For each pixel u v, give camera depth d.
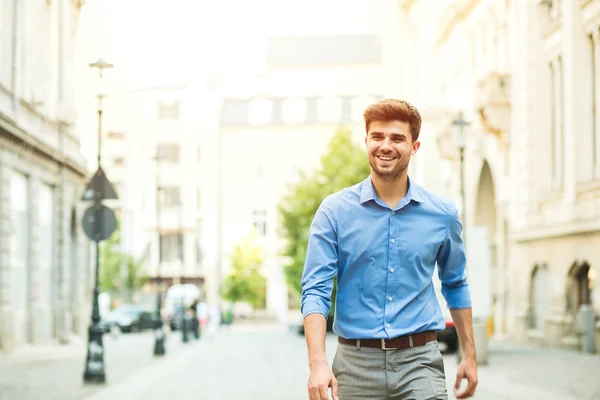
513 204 33.44
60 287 32.19
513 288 33.22
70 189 33.59
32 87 28.41
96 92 16.58
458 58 44.31
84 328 35.62
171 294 71.94
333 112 79.31
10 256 26.19
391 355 4.04
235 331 59.53
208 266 80.50
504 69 35.53
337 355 4.16
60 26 31.72
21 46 26.92
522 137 32.38
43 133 29.73
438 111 48.53
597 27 26.30
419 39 55.75
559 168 29.53
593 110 27.22
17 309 27.69
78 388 15.72
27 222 28.67
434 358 4.08
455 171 43.00
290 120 80.50
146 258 79.94
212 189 80.62
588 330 24.62
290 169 80.88
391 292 4.04
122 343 37.03
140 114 77.00
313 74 79.38
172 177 80.06
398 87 62.41
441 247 4.19
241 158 81.19
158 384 16.66
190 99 78.25
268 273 81.62
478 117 38.75
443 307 24.53
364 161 55.12
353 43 78.25
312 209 54.94
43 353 26.30
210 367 21.77
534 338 30.23
